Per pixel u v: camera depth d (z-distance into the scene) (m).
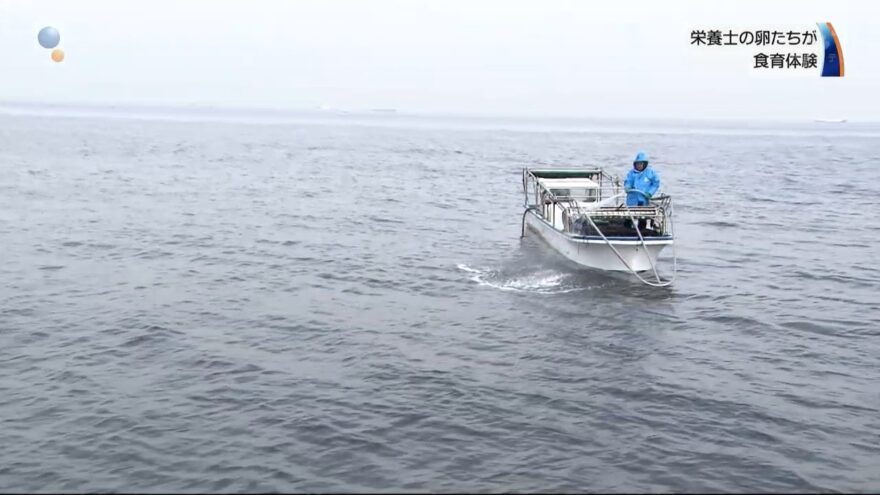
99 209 31.52
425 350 14.34
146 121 143.00
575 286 19.58
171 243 24.56
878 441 10.52
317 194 38.34
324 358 13.77
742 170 58.69
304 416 11.12
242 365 13.24
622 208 20.22
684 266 22.44
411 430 10.73
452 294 18.72
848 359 14.09
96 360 13.34
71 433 10.44
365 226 28.78
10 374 12.55
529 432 10.71
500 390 12.30
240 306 17.17
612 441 10.45
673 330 15.88
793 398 12.08
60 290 18.17
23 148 64.06
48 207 31.64
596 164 61.22
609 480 9.39
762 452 10.16
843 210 35.56
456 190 41.53
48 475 9.33
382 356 13.91
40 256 22.06
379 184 43.84
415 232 27.64
